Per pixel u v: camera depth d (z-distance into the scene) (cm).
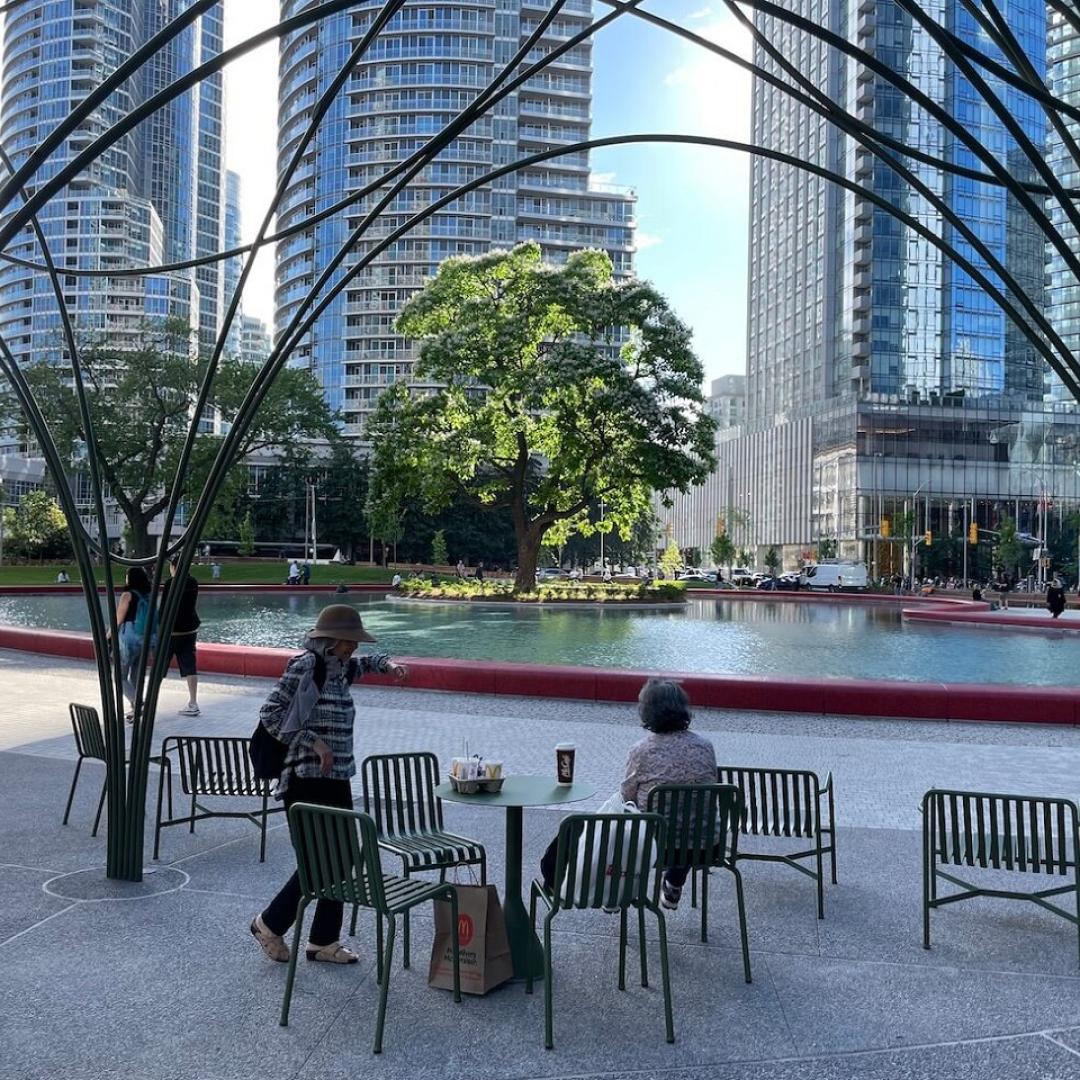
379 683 1513
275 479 10494
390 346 12506
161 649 643
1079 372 454
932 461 10288
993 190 10444
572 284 4362
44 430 621
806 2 11706
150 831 766
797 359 12281
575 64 12988
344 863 437
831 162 11294
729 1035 436
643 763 561
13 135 16700
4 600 4412
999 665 2119
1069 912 568
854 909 608
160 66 18588
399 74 12619
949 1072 404
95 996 472
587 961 523
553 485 4478
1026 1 10394
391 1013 455
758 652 2320
